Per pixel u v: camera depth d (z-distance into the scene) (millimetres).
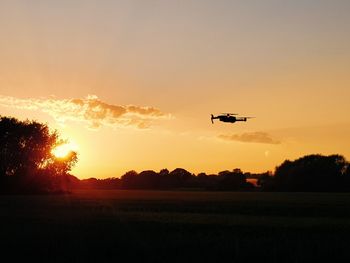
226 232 35781
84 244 27172
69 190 130625
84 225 37250
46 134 122188
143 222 42531
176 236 29953
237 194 130750
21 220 43656
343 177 156000
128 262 24734
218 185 184125
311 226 40656
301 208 68000
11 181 118562
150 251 26141
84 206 71438
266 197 107812
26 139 119375
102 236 29547
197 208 67812
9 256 25531
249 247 26094
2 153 117438
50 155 123812
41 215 50344
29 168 121438
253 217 50906
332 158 163000
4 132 117438
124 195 121938
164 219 46375
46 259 25094
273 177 169125
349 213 59219
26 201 86750
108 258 25469
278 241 27984
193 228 38562
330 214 57312
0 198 100750
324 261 24531
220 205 75188
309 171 158750
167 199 96688
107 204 76750
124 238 28641
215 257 25172
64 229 33375
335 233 35188
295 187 159500
